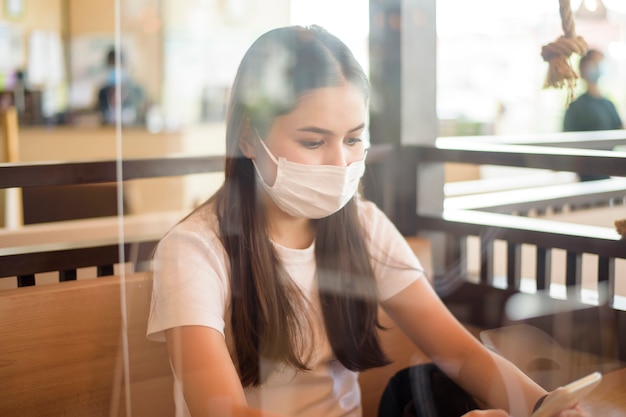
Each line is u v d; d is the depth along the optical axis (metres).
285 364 0.96
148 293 0.98
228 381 0.89
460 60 1.10
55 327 1.16
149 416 1.00
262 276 0.95
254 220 0.96
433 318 1.09
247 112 0.92
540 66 1.06
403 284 1.09
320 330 1.00
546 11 1.04
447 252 1.17
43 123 3.42
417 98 1.14
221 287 0.94
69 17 3.52
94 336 1.19
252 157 0.95
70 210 1.32
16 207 1.71
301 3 0.94
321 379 1.00
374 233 1.09
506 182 1.15
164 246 0.95
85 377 1.18
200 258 0.94
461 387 1.04
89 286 1.19
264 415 0.88
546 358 1.05
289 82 0.91
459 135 1.14
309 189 0.93
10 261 1.19
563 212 1.13
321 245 1.01
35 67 3.57
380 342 1.06
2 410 1.13
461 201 1.17
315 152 0.94
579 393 0.89
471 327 1.12
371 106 1.13
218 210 0.96
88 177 1.32
